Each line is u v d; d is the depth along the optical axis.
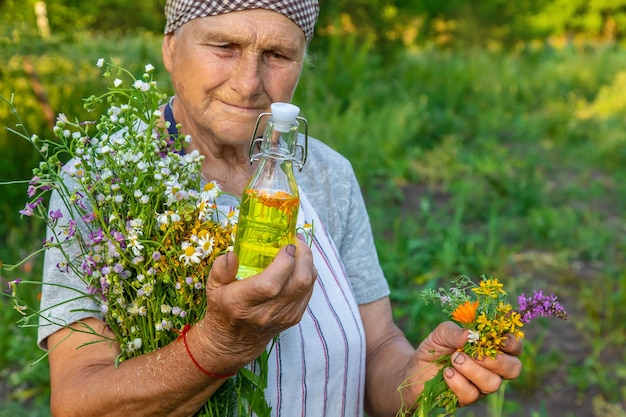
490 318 1.50
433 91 12.22
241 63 1.57
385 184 8.10
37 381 4.23
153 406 1.39
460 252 6.12
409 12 14.56
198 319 1.41
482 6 16.81
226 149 1.71
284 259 1.23
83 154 1.41
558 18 23.86
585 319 5.42
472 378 1.50
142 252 1.39
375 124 9.31
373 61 12.16
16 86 6.55
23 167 6.27
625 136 10.66
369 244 1.89
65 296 1.48
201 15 1.55
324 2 11.84
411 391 1.65
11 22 7.44
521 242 6.78
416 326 4.95
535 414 3.51
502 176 8.10
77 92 6.71
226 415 1.48
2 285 4.84
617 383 4.71
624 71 16.94
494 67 15.37
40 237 5.51
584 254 6.63
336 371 1.64
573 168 9.59
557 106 13.52
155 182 1.39
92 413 1.42
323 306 1.66
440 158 8.91
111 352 1.49
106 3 11.17
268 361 1.56
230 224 1.42
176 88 1.64
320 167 1.83
